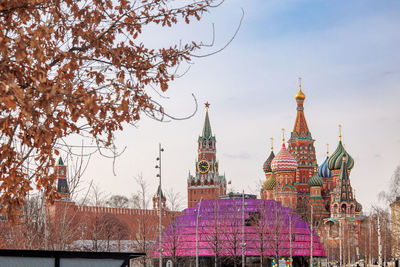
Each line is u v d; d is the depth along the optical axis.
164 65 16.58
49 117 13.10
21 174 14.41
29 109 11.88
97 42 15.40
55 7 14.08
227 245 112.56
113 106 15.67
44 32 12.61
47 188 15.26
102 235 76.88
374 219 161.00
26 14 13.26
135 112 16.05
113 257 14.59
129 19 16.09
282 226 117.38
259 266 114.75
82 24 15.62
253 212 119.94
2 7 12.77
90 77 15.95
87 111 13.69
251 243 113.19
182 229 118.62
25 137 13.42
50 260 13.99
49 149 14.80
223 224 115.12
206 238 107.19
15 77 12.61
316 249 125.94
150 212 129.38
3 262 13.62
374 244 171.75
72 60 14.61
